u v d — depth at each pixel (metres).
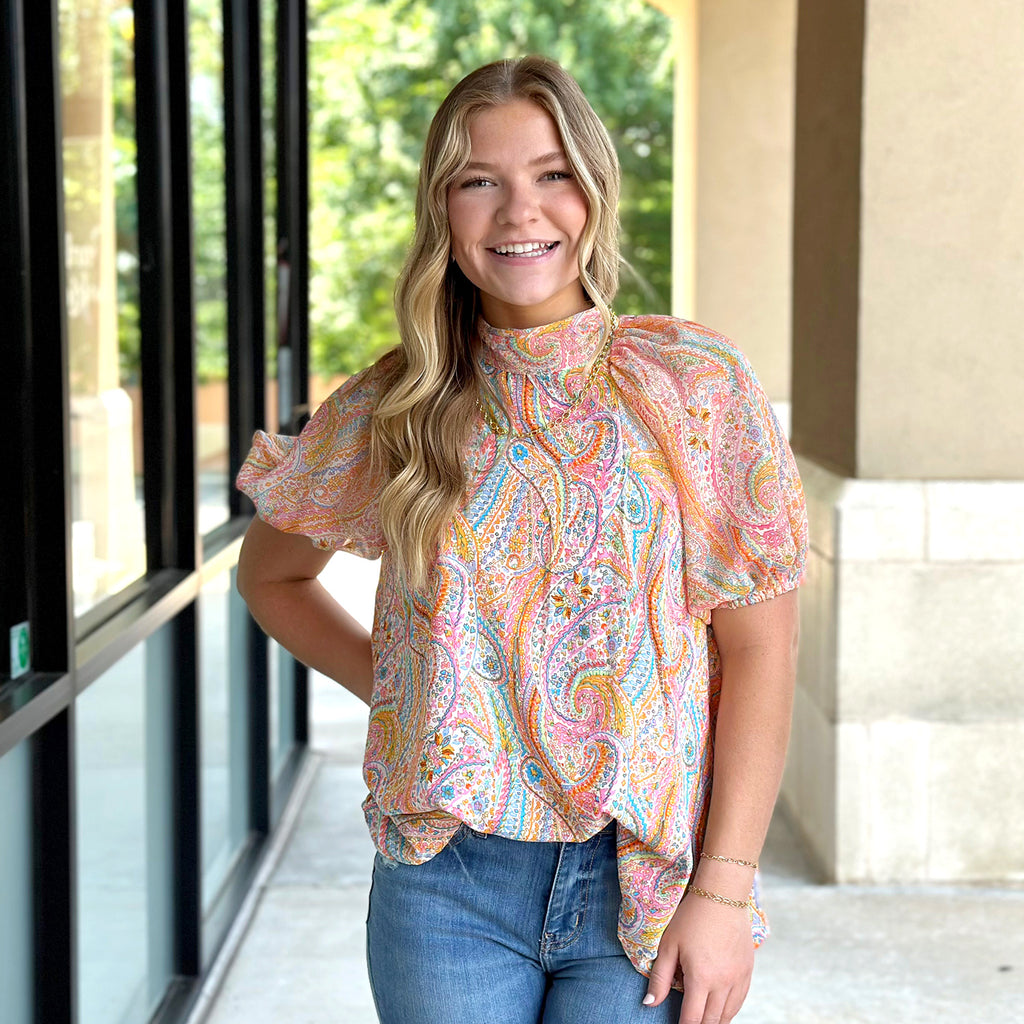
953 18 3.72
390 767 1.50
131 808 2.87
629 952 1.46
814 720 4.05
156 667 3.07
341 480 1.58
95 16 2.71
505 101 1.44
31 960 2.29
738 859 1.47
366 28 18.75
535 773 1.46
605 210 1.47
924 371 3.82
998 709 3.82
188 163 3.14
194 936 3.22
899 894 3.80
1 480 2.20
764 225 7.41
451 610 1.44
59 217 2.25
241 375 4.15
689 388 1.46
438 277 1.48
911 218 3.78
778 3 7.31
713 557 1.48
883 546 3.77
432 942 1.49
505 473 1.47
